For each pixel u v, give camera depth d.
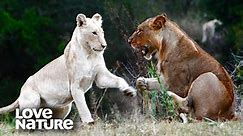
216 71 15.28
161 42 15.85
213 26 33.31
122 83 15.33
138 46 16.06
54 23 33.31
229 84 15.26
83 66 15.23
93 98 15.98
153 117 14.85
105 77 15.35
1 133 14.77
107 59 27.86
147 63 17.77
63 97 15.63
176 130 13.84
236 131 13.66
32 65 32.78
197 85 15.12
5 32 32.62
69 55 15.42
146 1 31.36
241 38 32.03
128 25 23.59
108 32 27.98
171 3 36.22
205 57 15.48
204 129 13.80
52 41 33.03
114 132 13.94
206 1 33.72
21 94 15.93
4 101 29.61
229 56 29.59
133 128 14.03
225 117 15.09
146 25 15.99
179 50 15.61
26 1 34.50
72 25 32.97
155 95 15.68
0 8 34.06
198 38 35.22
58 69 15.62
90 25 15.16
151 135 13.74
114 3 28.34
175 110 15.31
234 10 32.84
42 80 15.80
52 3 33.91
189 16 36.06
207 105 15.02
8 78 32.41
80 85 15.34
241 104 16.91
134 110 16.66
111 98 22.78
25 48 32.78
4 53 32.69
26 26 32.97
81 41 15.21
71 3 32.78
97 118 15.13
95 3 30.62
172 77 15.62
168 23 15.85
